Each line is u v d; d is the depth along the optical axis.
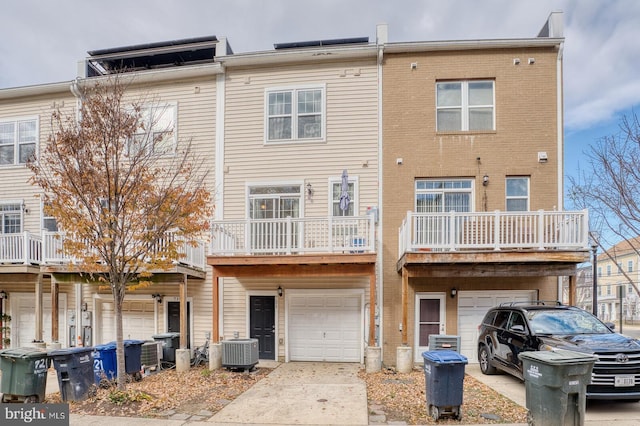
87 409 6.48
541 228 9.09
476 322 10.95
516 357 7.65
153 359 9.79
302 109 11.98
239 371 9.75
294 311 11.53
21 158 13.28
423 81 11.50
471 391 7.39
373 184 11.48
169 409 6.58
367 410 6.40
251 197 11.96
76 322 12.55
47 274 11.74
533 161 11.05
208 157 12.21
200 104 12.40
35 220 13.07
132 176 8.16
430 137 11.38
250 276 10.45
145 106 11.87
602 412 6.18
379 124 11.55
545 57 11.21
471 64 11.39
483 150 11.20
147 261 8.50
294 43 12.56
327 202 11.62
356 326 11.30
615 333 7.52
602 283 44.28
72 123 8.55
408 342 10.89
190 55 13.37
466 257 9.21
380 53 11.45
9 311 13.19
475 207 11.12
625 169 11.14
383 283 11.20
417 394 7.39
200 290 11.94
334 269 10.19
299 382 8.52
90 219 7.54
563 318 7.82
